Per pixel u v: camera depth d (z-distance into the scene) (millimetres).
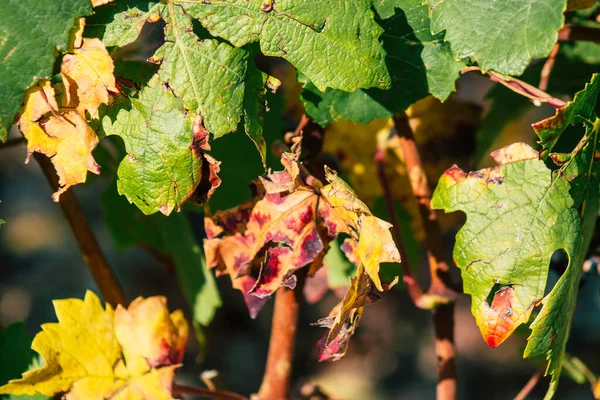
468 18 966
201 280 1214
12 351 1058
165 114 973
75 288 3791
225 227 1051
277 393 1158
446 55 1020
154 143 974
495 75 1031
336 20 981
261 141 1002
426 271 2945
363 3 988
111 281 1171
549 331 983
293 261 1031
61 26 958
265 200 1038
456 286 1142
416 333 4129
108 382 1058
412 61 1023
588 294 3078
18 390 1022
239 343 3660
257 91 996
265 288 1031
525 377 3926
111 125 977
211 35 978
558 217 987
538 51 945
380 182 1209
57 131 966
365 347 4121
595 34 1109
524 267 984
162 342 1070
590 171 1003
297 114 1218
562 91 1178
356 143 1206
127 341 1069
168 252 1287
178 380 3453
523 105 1195
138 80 1012
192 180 979
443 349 1141
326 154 1213
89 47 962
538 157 981
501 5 961
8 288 3744
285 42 978
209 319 1220
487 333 988
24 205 3980
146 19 972
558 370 998
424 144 1205
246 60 986
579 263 1016
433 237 1133
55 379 1037
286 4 975
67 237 3984
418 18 1017
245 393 3512
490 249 988
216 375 1193
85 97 964
